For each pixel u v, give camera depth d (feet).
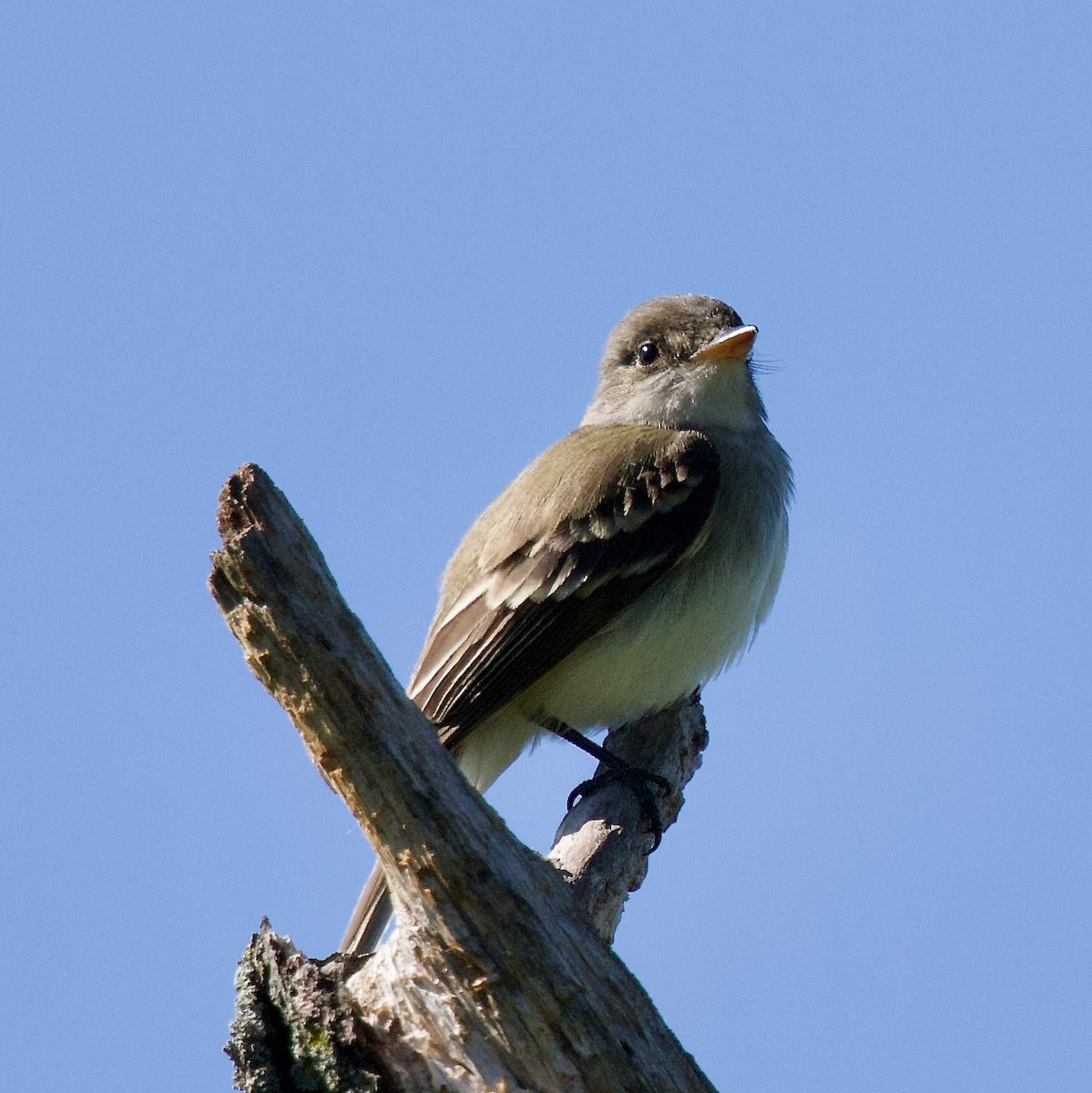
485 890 22.77
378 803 22.63
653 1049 23.09
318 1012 23.03
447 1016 22.98
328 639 22.04
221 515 21.88
